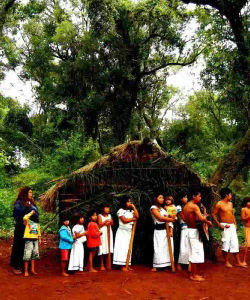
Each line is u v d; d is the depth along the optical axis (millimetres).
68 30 22250
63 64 22562
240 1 13203
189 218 6531
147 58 22984
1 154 16312
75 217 7184
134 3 21906
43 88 23891
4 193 13547
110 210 7996
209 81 15703
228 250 7469
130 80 23078
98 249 7254
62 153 15664
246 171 18266
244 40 13273
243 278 6473
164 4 20344
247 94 14945
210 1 14188
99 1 21281
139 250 8047
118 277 6547
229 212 7602
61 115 21453
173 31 21703
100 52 22203
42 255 8977
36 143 24078
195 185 8406
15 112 28344
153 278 6465
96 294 5418
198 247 6402
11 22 21156
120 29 22531
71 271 7113
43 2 23328
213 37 14273
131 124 25719
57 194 7941
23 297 5266
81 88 22688
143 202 8164
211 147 24344
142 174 8281
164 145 33844
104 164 8102
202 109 26641
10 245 10391
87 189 8125
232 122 23484
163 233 7266
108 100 22672
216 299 5207
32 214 6855
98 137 23250
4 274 6699
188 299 5203
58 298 5211
